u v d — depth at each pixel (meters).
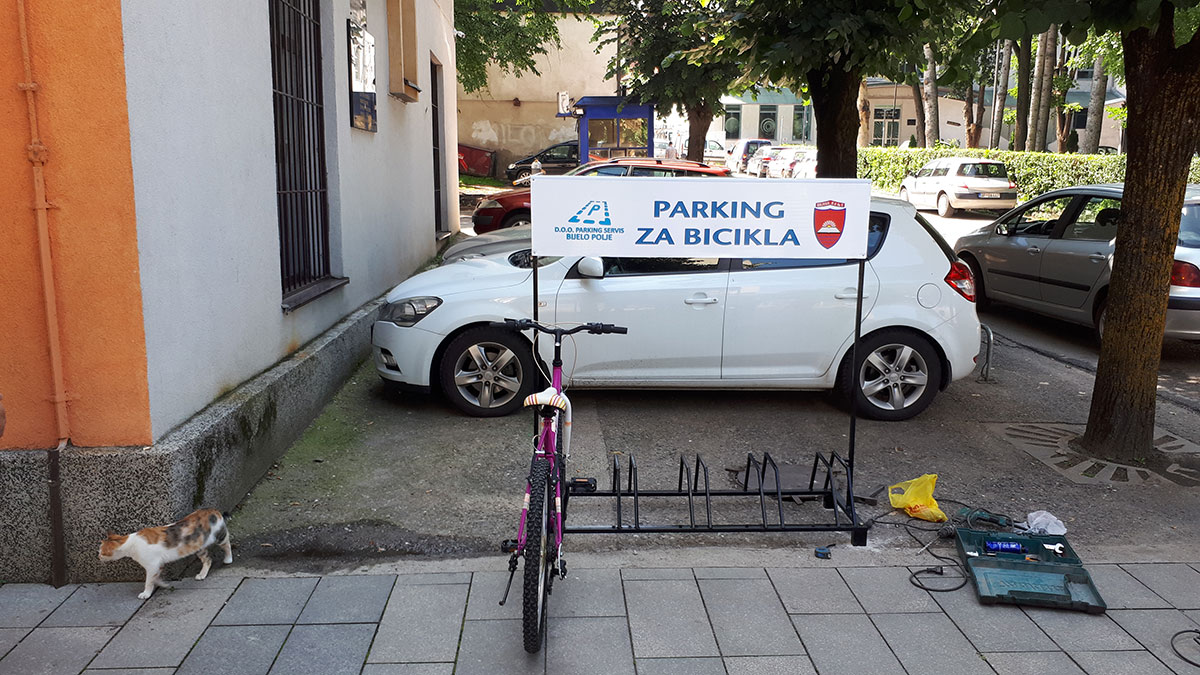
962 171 22.69
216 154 4.59
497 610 3.65
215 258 4.57
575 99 30.08
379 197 8.66
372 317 7.80
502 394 6.28
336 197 7.12
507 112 30.27
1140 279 5.34
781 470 5.28
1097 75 23.95
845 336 6.06
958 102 46.41
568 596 3.78
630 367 6.10
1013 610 3.72
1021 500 4.93
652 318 6.01
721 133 49.97
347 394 6.64
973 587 3.88
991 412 6.57
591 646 3.40
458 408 6.23
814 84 8.43
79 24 3.55
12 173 3.62
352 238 7.57
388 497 4.79
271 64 5.51
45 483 3.75
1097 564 4.15
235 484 4.56
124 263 3.70
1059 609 3.72
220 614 3.59
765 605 3.73
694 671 3.25
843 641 3.46
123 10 3.58
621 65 21.50
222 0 4.68
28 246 3.67
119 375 3.78
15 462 3.73
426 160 11.71
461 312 6.03
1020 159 24.03
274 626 3.51
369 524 4.44
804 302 6.01
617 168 14.15
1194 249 7.81
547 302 6.02
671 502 4.84
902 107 46.88
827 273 6.05
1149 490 5.07
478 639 3.43
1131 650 3.42
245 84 5.02
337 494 4.80
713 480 5.14
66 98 3.59
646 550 4.26
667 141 40.50
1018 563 3.92
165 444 3.88
